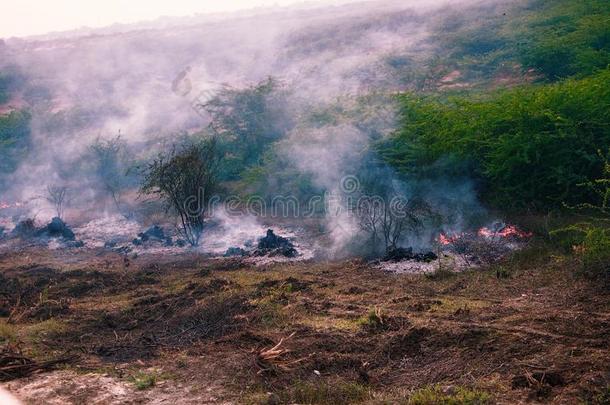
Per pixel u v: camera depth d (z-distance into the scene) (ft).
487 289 28.09
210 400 20.29
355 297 29.07
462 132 43.04
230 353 23.72
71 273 38.11
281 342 23.29
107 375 22.71
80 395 21.02
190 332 26.61
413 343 22.99
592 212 36.55
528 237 34.65
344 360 22.34
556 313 23.73
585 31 67.51
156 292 32.96
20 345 25.91
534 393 18.57
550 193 39.06
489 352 21.57
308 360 22.49
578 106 39.40
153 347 25.26
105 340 26.50
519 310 24.70
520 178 39.75
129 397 20.79
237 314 27.58
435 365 21.50
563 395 18.34
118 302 31.76
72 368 23.53
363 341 23.72
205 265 38.60
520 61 75.25
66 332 27.55
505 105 43.19
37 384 22.04
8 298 33.50
